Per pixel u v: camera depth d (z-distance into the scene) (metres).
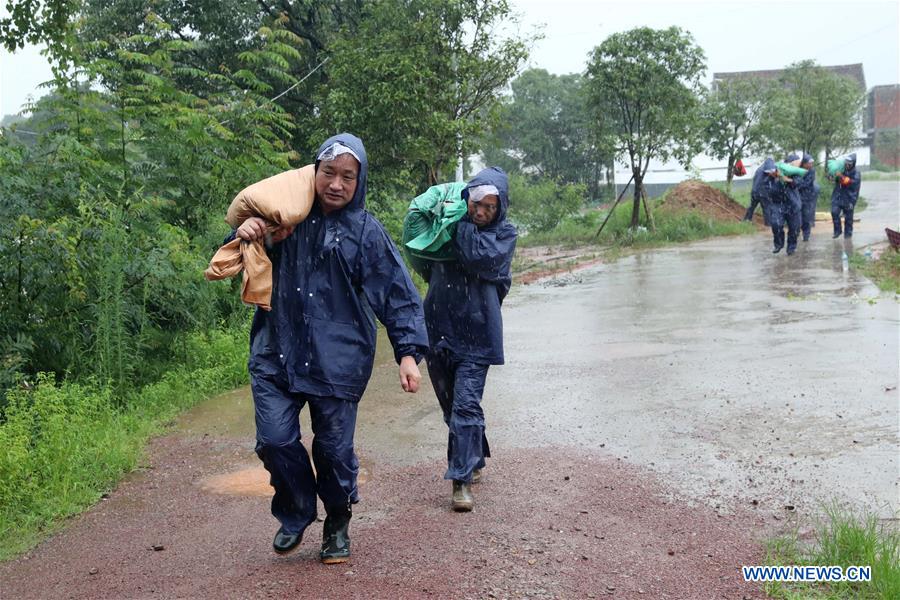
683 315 12.12
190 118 10.83
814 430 6.54
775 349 9.45
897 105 72.81
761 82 33.75
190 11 20.98
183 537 4.87
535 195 30.36
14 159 8.30
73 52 10.33
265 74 20.91
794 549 4.54
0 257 7.40
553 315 12.82
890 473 5.57
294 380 4.09
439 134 16.22
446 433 6.84
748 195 37.62
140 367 8.38
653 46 24.72
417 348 4.25
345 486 4.29
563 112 47.75
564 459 6.12
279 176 4.11
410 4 16.83
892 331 10.07
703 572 4.32
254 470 6.06
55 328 7.80
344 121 16.34
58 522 5.17
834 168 22.97
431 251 5.23
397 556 4.49
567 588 4.14
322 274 4.11
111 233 7.95
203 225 10.77
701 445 6.31
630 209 28.48
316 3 22.20
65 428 6.10
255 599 4.03
